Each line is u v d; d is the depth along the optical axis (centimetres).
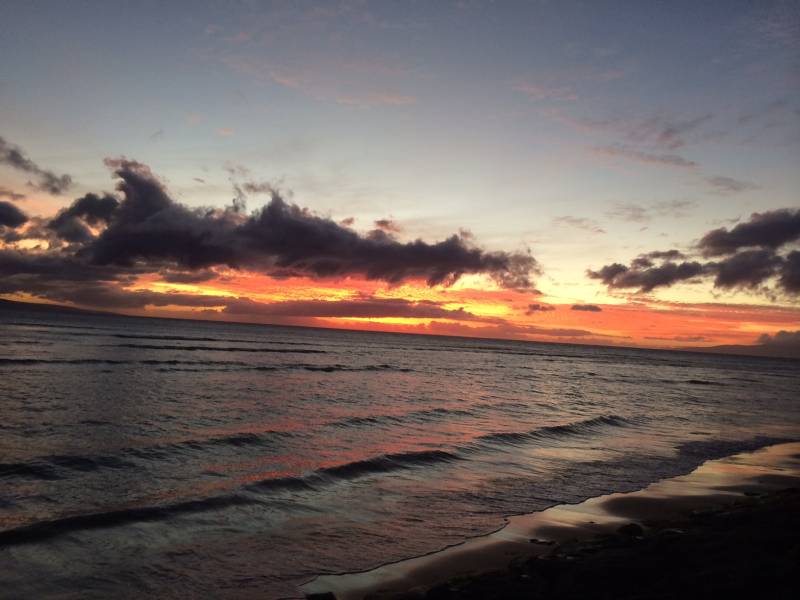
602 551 814
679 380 6656
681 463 1733
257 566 806
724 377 8225
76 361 3872
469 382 4381
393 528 1004
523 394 3666
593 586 647
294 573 793
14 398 2203
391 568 831
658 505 1247
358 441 1747
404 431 1975
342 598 723
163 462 1364
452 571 827
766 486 1480
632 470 1588
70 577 725
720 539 761
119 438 1598
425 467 1457
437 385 3934
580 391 4197
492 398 3294
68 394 2402
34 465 1260
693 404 3744
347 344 11206
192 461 1391
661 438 2192
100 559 786
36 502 1015
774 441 2311
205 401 2456
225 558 826
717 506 1247
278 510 1056
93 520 927
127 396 2459
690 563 674
